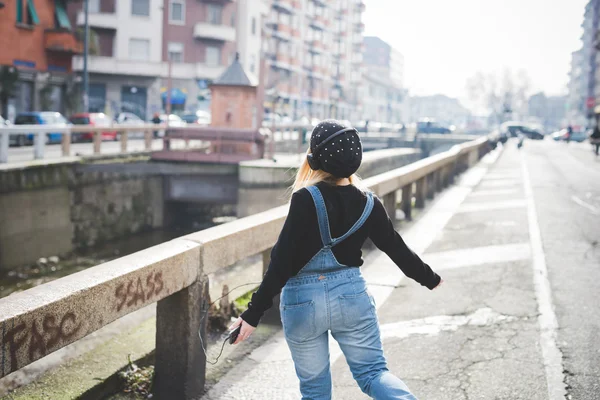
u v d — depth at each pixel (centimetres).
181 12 5178
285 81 7331
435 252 812
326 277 257
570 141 6425
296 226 252
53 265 1566
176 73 5112
